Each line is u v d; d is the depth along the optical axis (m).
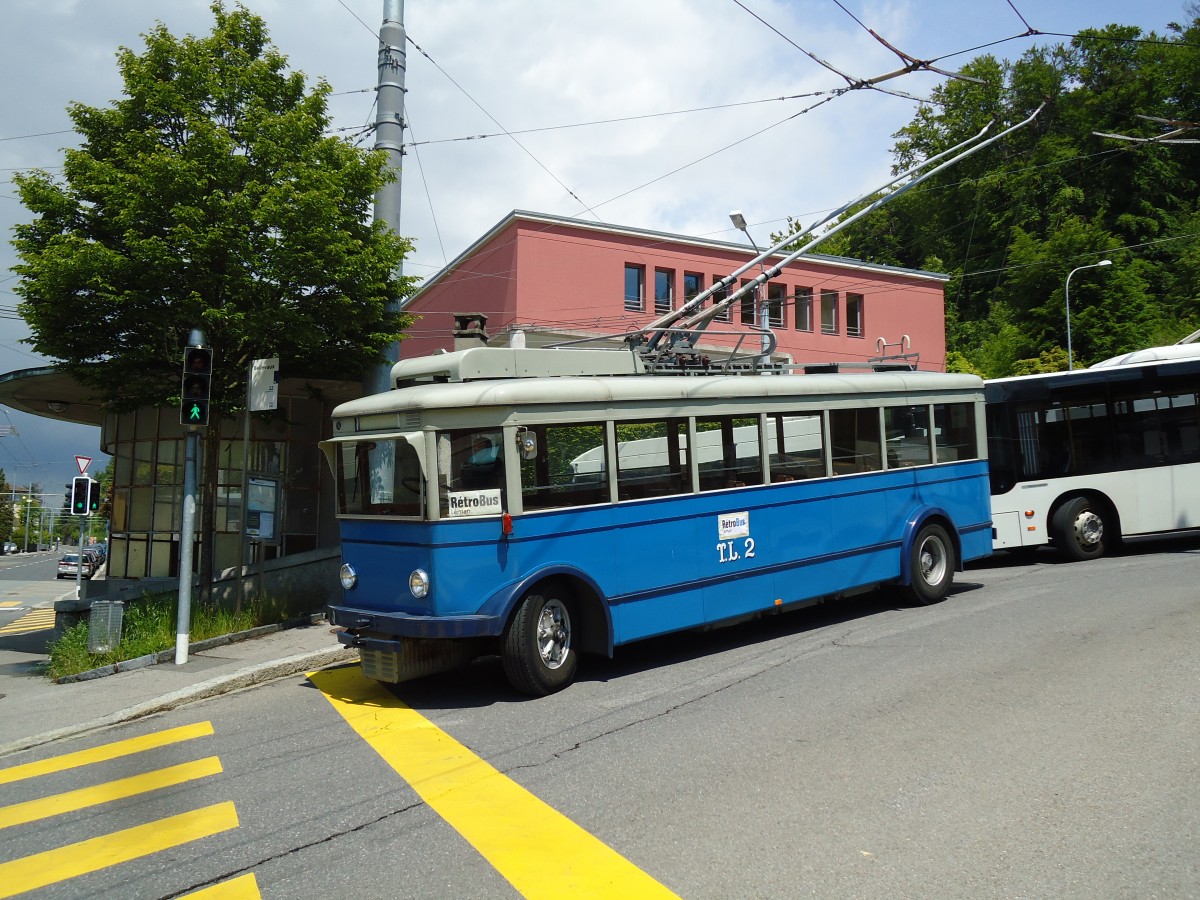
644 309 27.09
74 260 10.11
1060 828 4.29
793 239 11.89
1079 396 13.96
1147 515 13.84
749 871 4.02
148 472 18.75
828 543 9.51
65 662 10.55
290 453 17.70
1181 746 5.27
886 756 5.40
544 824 4.70
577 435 7.75
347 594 7.97
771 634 9.36
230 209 10.52
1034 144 47.09
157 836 4.92
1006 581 11.94
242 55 11.80
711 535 8.52
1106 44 45.12
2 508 116.88
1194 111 44.38
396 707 7.44
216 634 11.10
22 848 4.92
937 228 50.72
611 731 6.27
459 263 28.52
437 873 4.19
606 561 7.75
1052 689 6.54
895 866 3.99
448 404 7.24
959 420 11.23
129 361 11.25
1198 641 7.63
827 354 31.58
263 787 5.62
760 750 5.65
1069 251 40.75
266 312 10.69
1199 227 41.62
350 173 11.73
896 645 8.29
